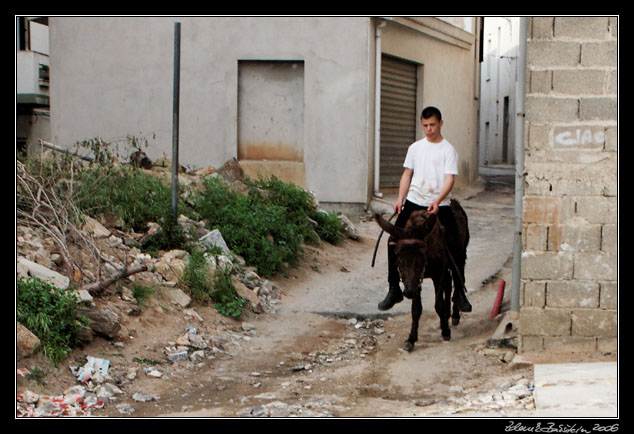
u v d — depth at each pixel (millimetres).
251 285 9195
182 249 9109
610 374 5934
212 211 10680
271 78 16328
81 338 6500
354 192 15914
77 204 9055
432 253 6961
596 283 6629
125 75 16828
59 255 7676
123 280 7934
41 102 22312
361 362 7176
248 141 16516
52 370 5996
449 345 7570
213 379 6562
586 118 6574
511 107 33312
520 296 6770
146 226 9492
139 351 6898
